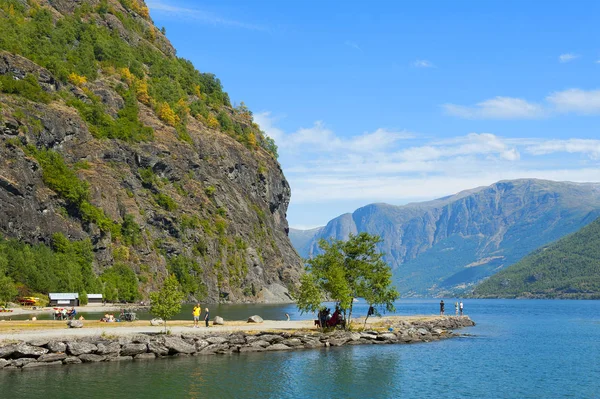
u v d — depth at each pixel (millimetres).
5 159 177875
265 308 199250
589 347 95062
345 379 60594
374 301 97500
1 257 154250
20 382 53344
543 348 92688
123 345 66438
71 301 157625
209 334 75688
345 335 88625
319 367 66812
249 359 70000
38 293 158500
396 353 80062
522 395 55562
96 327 76375
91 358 63844
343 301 91500
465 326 138250
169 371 60531
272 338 80000
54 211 189000
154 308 74375
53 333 65500
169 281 75875
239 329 81438
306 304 90500
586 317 194875
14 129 187750
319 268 95562
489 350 87562
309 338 83812
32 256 165000
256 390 54156
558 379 63750
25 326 76062
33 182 184000
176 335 72312
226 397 51438
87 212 197625
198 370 61688
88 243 191500
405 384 59156
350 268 99125
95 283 179375
